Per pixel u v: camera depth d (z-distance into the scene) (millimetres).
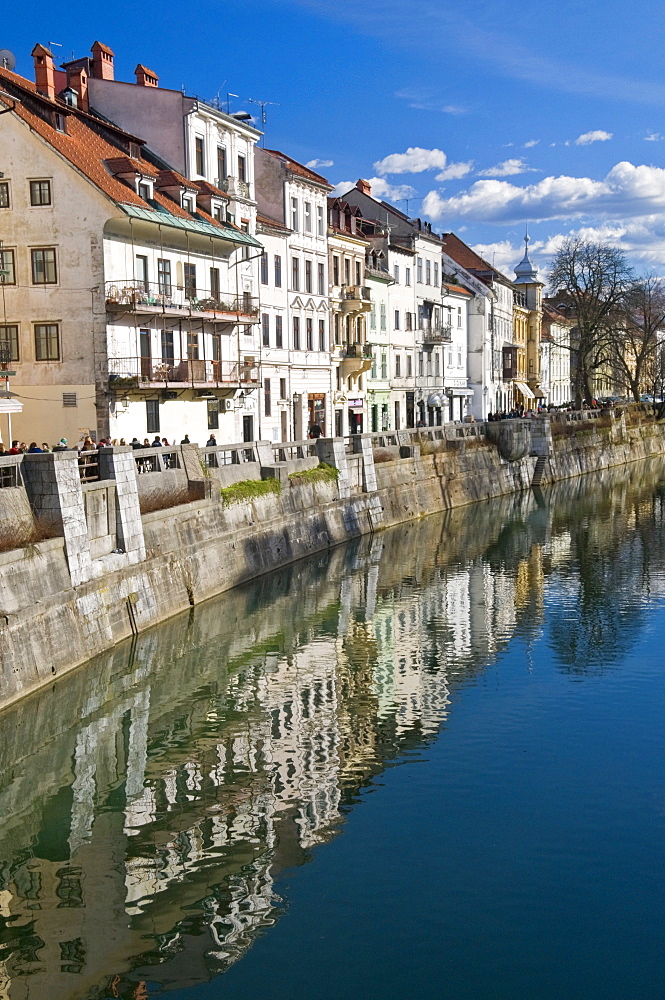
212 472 34406
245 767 19641
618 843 16562
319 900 14883
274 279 54312
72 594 24016
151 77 50281
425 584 36312
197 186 46844
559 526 50688
